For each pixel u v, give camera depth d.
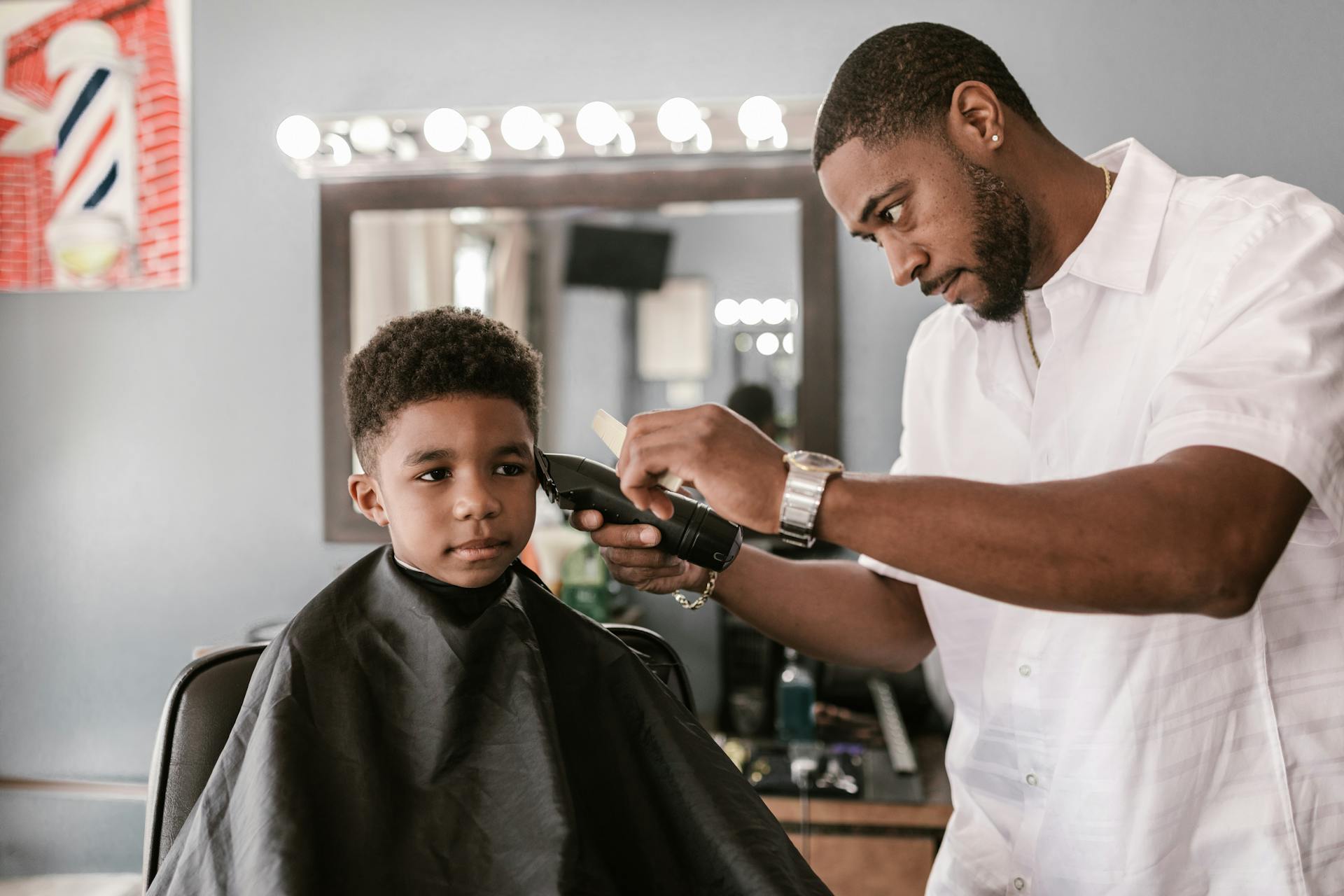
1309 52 1.60
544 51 1.83
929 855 1.50
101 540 1.93
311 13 1.88
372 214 1.90
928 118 0.79
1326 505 0.63
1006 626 0.92
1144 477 0.62
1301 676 0.78
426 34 1.85
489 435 0.77
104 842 1.90
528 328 2.03
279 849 0.63
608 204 1.87
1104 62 1.66
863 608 1.04
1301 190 0.79
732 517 0.66
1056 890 0.88
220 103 1.90
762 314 1.90
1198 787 0.79
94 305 1.93
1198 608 0.62
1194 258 0.79
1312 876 0.77
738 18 1.78
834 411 1.82
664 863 0.77
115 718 1.93
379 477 0.79
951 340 1.04
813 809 1.53
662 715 0.79
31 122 1.92
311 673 0.72
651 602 1.89
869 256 1.80
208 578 1.91
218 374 1.91
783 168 1.82
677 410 0.69
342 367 1.88
